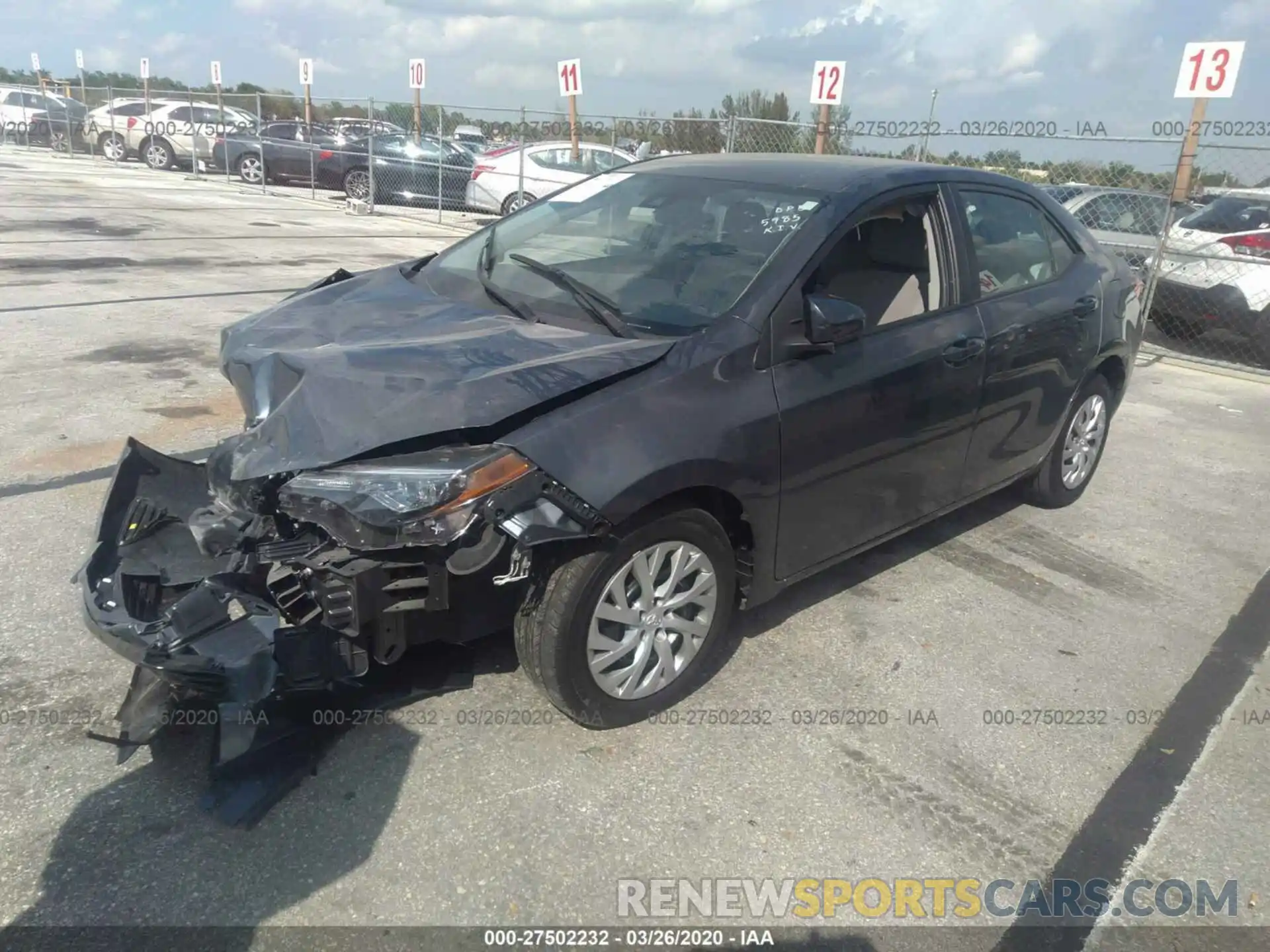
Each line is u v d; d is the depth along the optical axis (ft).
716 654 11.76
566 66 47.47
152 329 25.13
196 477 11.22
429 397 9.05
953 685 11.48
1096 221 33.83
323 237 45.29
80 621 11.28
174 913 7.52
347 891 7.86
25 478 15.15
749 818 9.03
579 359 9.78
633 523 9.41
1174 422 24.03
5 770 8.84
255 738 8.70
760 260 11.25
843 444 11.29
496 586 9.23
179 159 78.84
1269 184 31.07
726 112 46.47
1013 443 14.71
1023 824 9.25
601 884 8.14
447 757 9.48
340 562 8.66
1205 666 12.30
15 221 41.73
